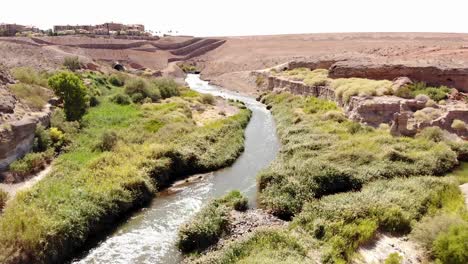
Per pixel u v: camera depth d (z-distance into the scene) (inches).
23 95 1182.9
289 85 2100.1
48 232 626.8
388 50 2866.6
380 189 803.4
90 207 733.3
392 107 1259.8
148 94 1860.2
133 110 1561.3
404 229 662.5
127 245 693.9
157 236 724.7
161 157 1026.7
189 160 1071.6
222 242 682.2
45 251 610.2
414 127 1152.8
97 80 2026.3
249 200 868.0
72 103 1282.0
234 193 856.3
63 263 635.5
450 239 560.4
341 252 589.9
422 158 960.3
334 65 1872.5
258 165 1117.7
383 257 585.9
